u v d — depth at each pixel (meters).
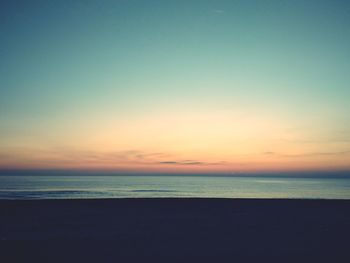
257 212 11.73
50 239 7.23
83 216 10.42
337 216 10.95
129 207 12.64
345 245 6.90
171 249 6.47
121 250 6.38
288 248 6.62
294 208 12.88
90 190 51.88
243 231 8.30
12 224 8.96
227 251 6.36
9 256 5.96
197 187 75.75
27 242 6.96
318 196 41.78
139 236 7.61
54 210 11.57
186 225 9.07
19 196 35.16
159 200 14.79
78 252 6.22
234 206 13.37
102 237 7.47
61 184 81.00
